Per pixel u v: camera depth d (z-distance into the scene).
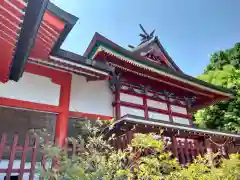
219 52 26.88
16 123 9.32
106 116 8.39
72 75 8.09
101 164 4.32
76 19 4.27
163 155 5.29
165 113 10.44
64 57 5.89
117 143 6.99
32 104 6.61
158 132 7.61
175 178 5.13
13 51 4.21
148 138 5.51
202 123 19.98
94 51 7.70
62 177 3.93
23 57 4.72
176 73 9.31
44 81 7.11
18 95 6.48
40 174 3.95
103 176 4.25
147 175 4.86
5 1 2.94
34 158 4.30
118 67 8.47
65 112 7.11
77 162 4.10
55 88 7.25
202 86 10.52
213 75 23.84
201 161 6.51
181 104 11.48
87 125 6.03
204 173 5.89
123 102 9.06
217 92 11.26
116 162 4.86
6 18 3.28
